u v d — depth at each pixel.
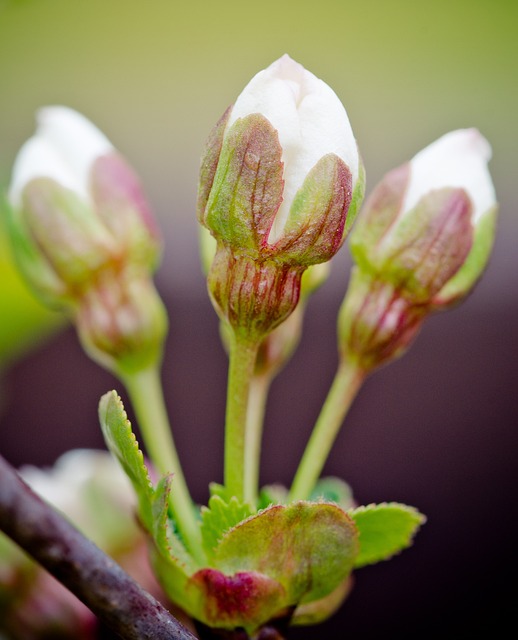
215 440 0.23
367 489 0.23
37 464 0.22
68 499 0.13
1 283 0.14
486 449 0.23
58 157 0.13
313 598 0.11
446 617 0.21
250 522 0.11
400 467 0.23
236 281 0.11
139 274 0.13
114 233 0.13
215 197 0.11
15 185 0.13
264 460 0.22
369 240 0.12
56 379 0.22
